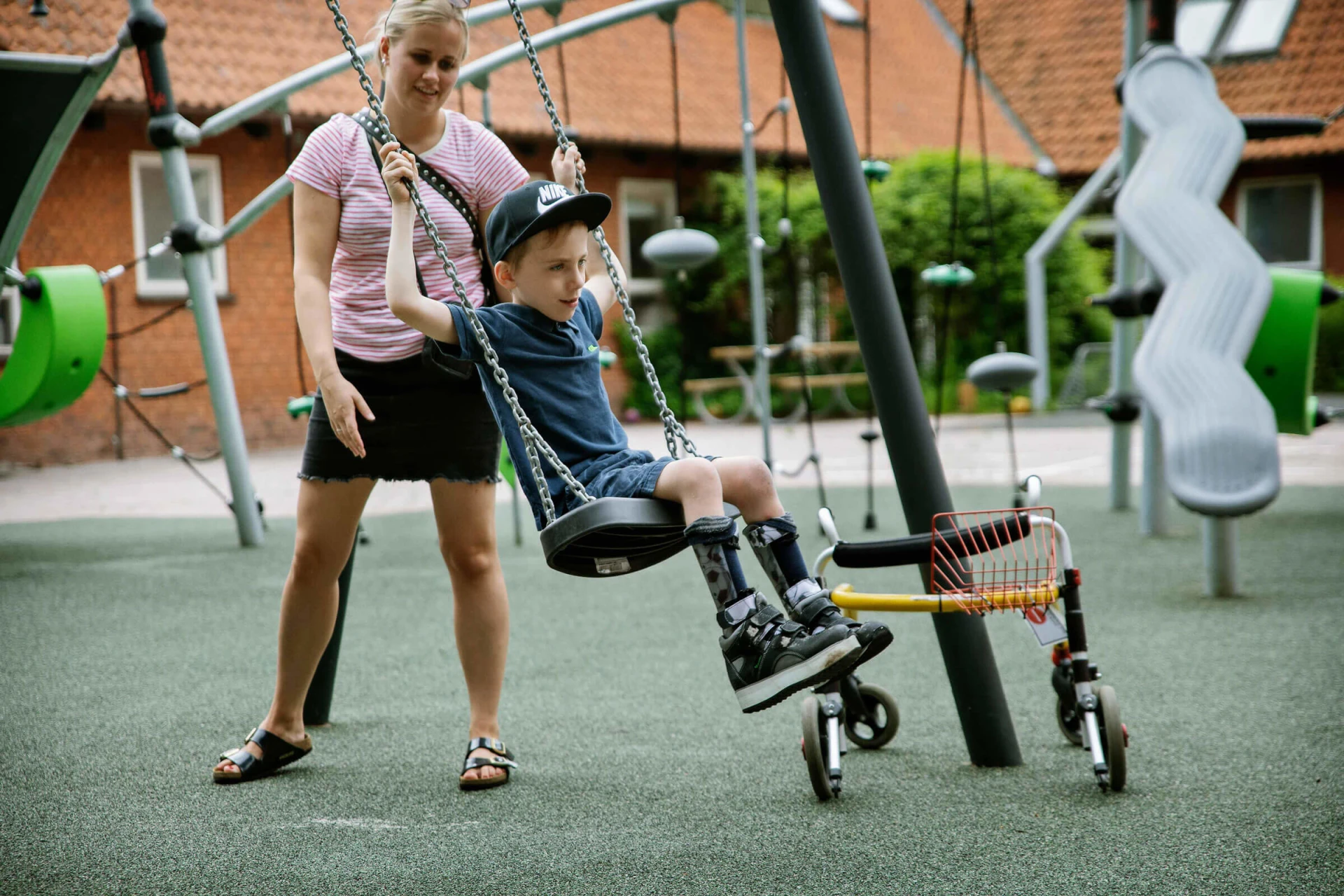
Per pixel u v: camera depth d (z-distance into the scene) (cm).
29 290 756
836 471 1196
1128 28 837
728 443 1478
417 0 337
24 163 742
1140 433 1450
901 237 1805
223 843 308
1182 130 630
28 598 654
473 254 352
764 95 2117
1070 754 370
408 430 352
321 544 358
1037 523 341
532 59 309
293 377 1588
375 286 346
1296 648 494
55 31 1338
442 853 298
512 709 438
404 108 342
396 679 486
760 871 281
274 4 1603
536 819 322
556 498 289
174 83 1434
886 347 362
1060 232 1714
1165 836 297
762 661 268
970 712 359
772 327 1962
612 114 1867
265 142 1552
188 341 1490
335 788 353
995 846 293
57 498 1098
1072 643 342
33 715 437
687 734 401
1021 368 804
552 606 628
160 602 643
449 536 359
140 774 368
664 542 288
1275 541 749
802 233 1872
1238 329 537
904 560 345
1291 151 2103
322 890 276
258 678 489
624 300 292
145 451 1447
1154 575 665
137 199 1446
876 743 380
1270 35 2209
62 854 301
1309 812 311
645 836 307
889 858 287
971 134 2280
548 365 296
